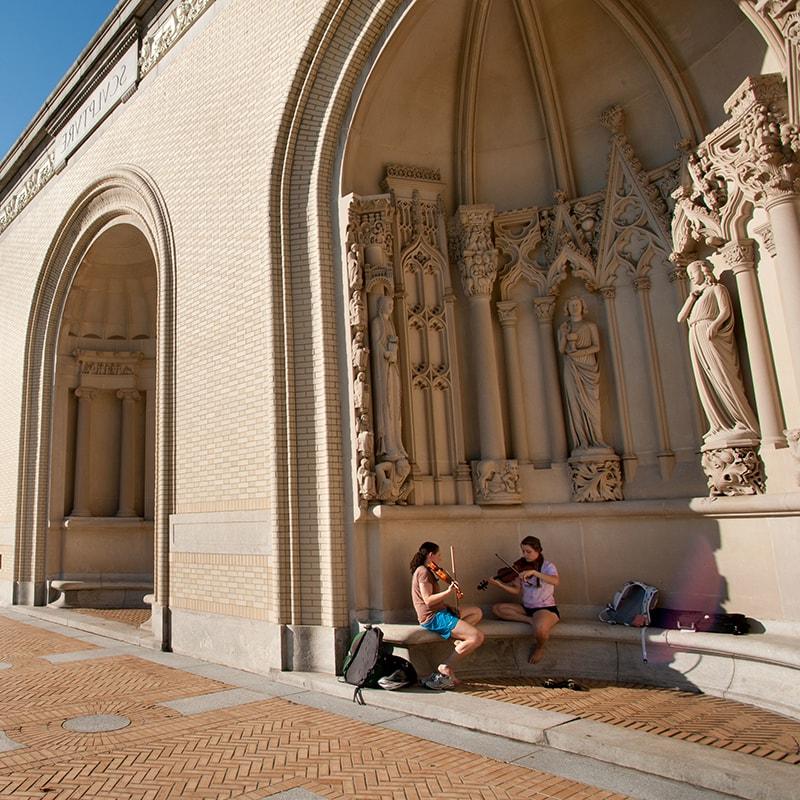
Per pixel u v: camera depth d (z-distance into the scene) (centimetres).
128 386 1558
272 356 830
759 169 644
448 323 878
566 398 857
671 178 805
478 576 823
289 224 859
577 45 854
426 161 914
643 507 777
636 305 829
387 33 809
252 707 643
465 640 684
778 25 610
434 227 893
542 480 852
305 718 606
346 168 844
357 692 659
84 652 942
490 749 519
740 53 731
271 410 821
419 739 545
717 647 641
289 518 793
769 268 688
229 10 1012
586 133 888
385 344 810
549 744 522
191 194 1043
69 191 1459
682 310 754
